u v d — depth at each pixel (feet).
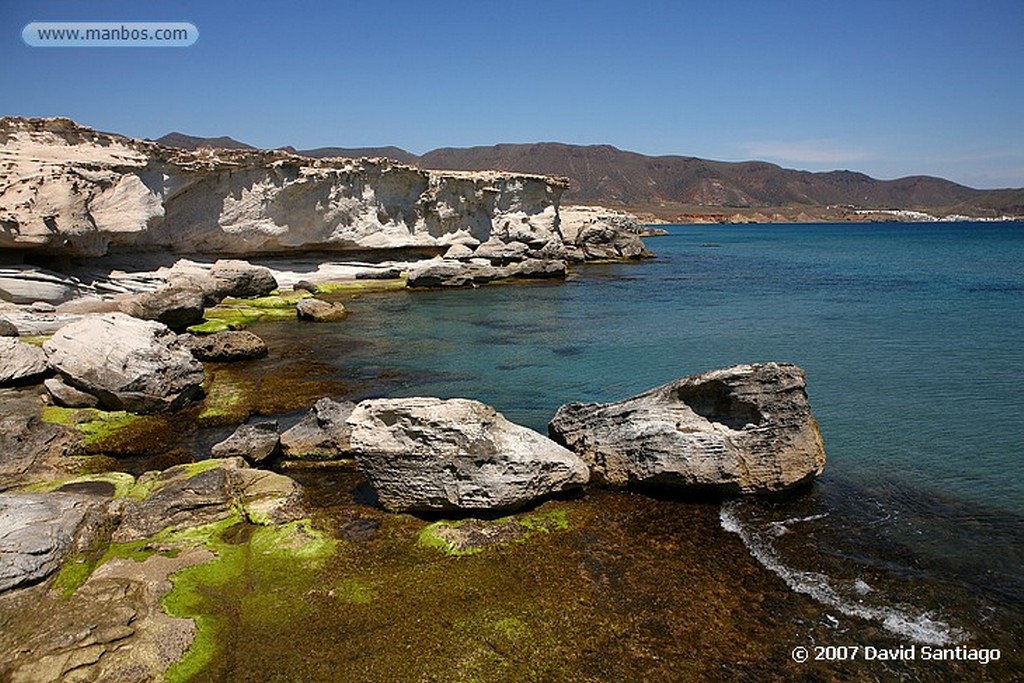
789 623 32.45
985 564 38.37
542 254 217.56
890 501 46.34
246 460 50.96
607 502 45.57
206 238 147.02
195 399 68.08
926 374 79.97
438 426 42.29
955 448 56.24
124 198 122.11
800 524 42.78
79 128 121.90
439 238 203.51
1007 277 196.65
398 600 33.45
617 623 32.04
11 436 49.06
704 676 28.63
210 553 36.63
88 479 45.32
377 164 178.09
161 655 28.40
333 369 82.58
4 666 27.12
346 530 40.73
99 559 35.50
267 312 120.98
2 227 96.89
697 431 46.93
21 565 31.94
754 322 118.62
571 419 53.52
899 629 32.22
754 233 601.62
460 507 42.01
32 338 81.35
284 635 30.63
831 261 265.13
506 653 29.73
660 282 184.85
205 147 151.84
